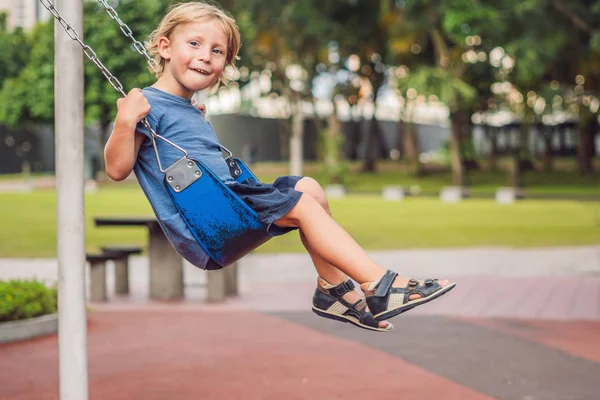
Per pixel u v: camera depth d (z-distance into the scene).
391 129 66.81
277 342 7.33
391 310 2.82
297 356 6.77
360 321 3.15
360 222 20.28
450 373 6.25
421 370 6.33
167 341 7.36
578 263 13.04
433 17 36.94
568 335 7.71
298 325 8.12
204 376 6.11
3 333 7.23
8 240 15.91
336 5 42.75
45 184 38.38
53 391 5.70
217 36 2.99
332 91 46.69
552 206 26.64
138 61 35.91
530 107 43.94
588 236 17.30
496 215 22.84
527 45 34.59
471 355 6.85
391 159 62.47
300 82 45.00
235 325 8.12
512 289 10.46
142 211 22.03
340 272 3.20
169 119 3.02
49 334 7.59
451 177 46.25
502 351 7.02
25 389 5.75
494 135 54.34
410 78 35.78
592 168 47.69
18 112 41.25
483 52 37.72
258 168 50.06
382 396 5.59
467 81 39.75
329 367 6.41
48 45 40.12
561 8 35.56
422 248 15.04
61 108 3.56
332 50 44.62
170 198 2.99
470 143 39.34
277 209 2.87
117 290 10.02
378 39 44.22
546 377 6.16
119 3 35.81
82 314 3.64
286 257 13.83
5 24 46.25
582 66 39.19
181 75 2.99
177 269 9.68
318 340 7.42
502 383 5.97
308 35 40.84
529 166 49.94
